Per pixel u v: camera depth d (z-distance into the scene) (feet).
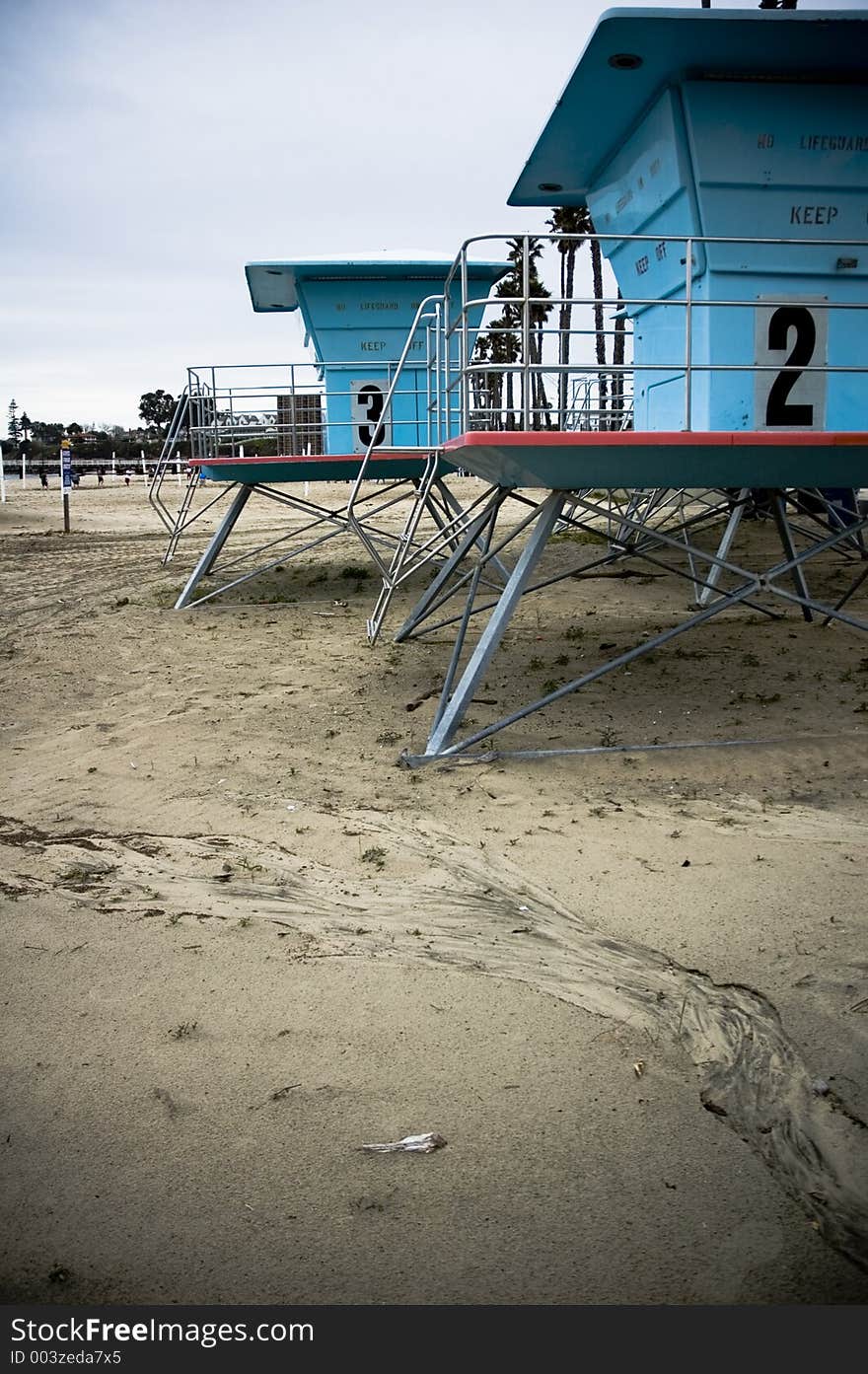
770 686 28.27
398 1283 9.46
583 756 23.48
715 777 21.93
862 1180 10.60
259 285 51.21
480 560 27.35
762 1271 9.50
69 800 22.36
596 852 18.42
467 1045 12.98
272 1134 11.44
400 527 72.69
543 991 14.15
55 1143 11.43
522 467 22.33
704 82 22.98
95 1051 13.11
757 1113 11.61
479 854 18.61
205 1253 9.86
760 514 60.54
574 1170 10.78
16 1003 14.32
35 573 59.62
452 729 24.00
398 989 14.32
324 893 17.43
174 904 17.25
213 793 22.47
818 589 41.83
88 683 32.71
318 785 22.63
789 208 23.67
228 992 14.40
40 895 17.75
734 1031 13.08
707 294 23.77
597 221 29.89
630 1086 12.12
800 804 20.38
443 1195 10.47
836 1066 12.31
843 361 24.52
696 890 16.78
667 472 22.97
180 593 49.93
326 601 46.39
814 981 14.01
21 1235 10.15
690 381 24.25
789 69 23.04
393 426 48.34
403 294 48.08
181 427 58.85
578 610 40.52
